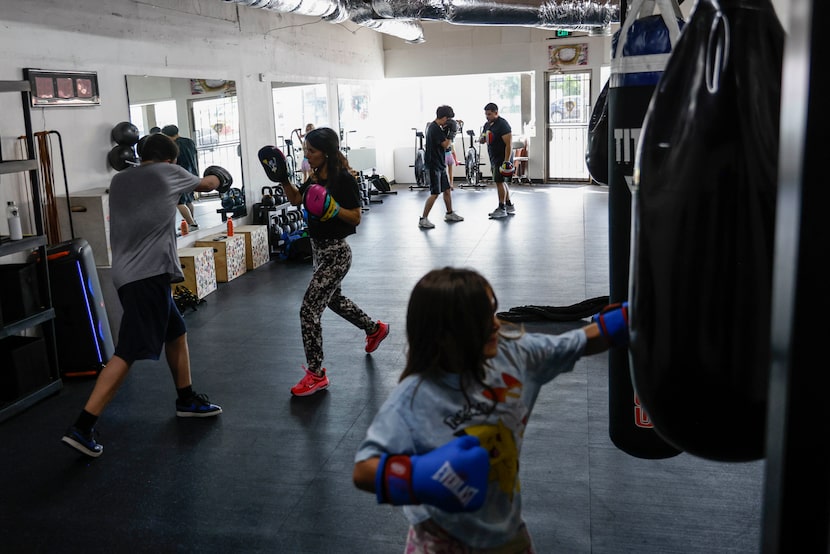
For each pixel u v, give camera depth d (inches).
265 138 351.6
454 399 55.9
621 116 75.6
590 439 140.6
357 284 264.1
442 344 54.9
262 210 329.1
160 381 179.9
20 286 164.4
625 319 60.6
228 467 135.8
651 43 72.7
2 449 146.2
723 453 47.9
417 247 323.3
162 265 143.1
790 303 30.9
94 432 149.2
